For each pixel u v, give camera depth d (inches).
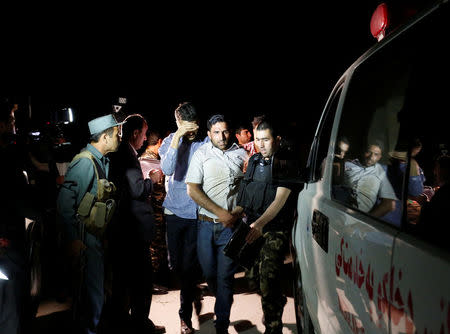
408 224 40.7
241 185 116.1
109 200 107.6
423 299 33.5
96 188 105.9
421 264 34.8
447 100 39.9
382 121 54.3
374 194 51.9
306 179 94.7
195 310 150.9
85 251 105.4
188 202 130.3
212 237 121.6
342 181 67.4
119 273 126.6
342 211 60.9
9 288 90.3
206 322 141.2
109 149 110.4
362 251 49.1
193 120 129.3
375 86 58.5
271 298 107.6
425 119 43.1
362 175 57.7
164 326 138.0
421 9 46.7
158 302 158.6
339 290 58.2
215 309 121.4
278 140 111.0
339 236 59.4
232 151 122.9
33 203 94.9
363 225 50.6
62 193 102.9
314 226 77.4
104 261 110.9
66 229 103.3
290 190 108.7
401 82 49.7
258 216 113.6
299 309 99.8
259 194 112.0
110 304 133.7
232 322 140.5
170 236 134.4
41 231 107.6
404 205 42.6
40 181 181.6
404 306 36.9
